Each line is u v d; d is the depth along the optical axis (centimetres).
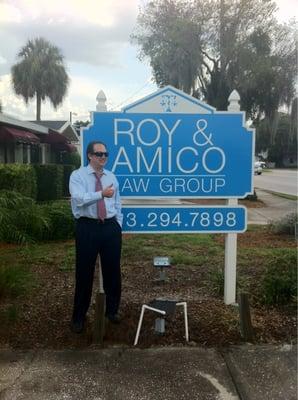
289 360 356
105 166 457
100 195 378
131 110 454
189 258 667
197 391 314
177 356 362
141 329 405
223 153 461
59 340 389
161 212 464
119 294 417
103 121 453
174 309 392
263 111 1894
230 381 326
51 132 2047
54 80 3712
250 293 490
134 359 357
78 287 396
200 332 401
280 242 818
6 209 553
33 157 1975
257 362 353
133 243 783
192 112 457
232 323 418
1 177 893
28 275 521
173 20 1838
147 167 459
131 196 461
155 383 323
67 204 911
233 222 466
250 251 721
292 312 445
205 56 1858
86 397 307
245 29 1806
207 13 1805
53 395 309
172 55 1827
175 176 461
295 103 1861
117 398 305
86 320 425
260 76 1759
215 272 577
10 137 1480
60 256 681
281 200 1773
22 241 582
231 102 461
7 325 414
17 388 317
